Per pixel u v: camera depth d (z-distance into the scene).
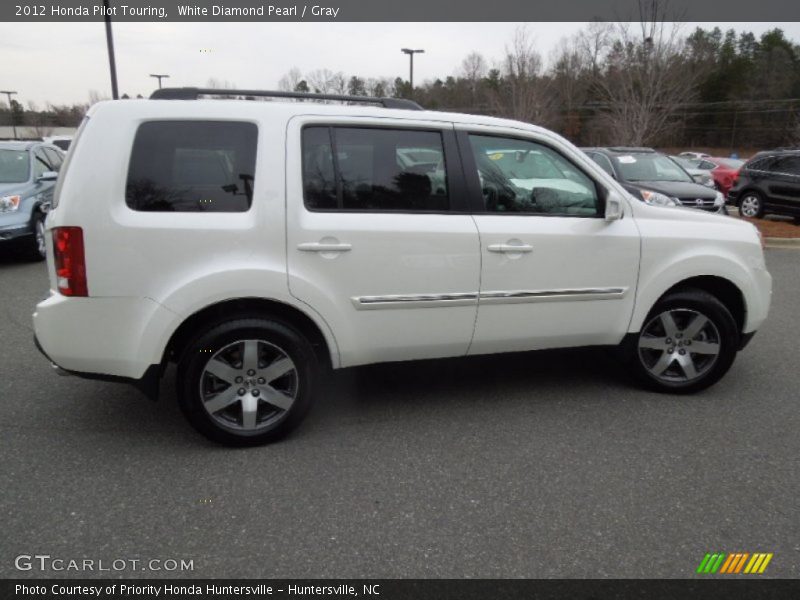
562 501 2.97
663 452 3.46
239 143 3.26
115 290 3.12
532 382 4.50
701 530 2.76
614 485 3.12
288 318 3.48
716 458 3.40
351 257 3.40
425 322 3.64
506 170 3.80
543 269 3.79
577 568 2.51
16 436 3.56
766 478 3.20
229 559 2.54
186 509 2.87
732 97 54.59
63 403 4.03
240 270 3.21
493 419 3.87
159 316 3.16
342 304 3.45
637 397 4.24
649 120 25.89
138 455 3.36
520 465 3.30
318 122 3.39
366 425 3.77
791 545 2.67
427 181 3.61
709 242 4.13
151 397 3.32
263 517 2.82
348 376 4.59
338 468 3.25
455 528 2.76
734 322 4.18
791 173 13.20
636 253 3.98
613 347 4.22
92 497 2.95
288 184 3.29
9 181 8.95
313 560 2.54
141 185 3.14
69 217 3.05
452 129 3.67
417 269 3.53
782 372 4.76
